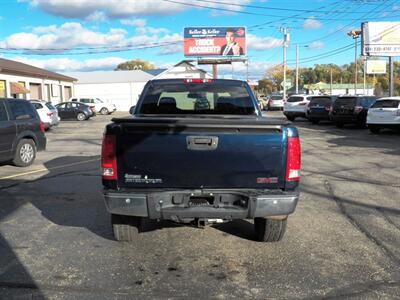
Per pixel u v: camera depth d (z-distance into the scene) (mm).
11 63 39312
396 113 19875
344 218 6805
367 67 65812
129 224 5484
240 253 5328
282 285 4457
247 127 4766
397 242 5727
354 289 4367
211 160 4828
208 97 7082
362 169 11086
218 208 4871
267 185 4922
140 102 7031
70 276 4660
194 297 4195
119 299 4148
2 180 9828
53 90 47344
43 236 5949
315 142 17344
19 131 11586
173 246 5559
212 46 56281
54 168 11539
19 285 4445
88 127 28406
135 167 4871
